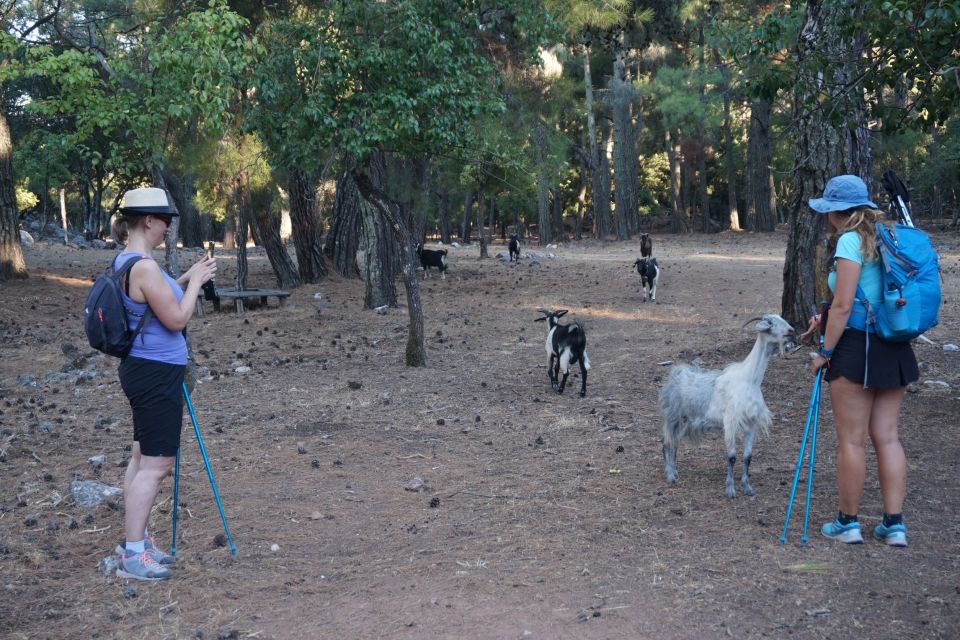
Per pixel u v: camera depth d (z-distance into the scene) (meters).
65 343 13.05
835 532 4.96
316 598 4.38
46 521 5.63
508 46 15.39
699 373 6.18
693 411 6.03
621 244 44.44
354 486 6.37
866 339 4.62
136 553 4.64
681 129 42.75
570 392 9.73
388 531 5.40
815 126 9.72
